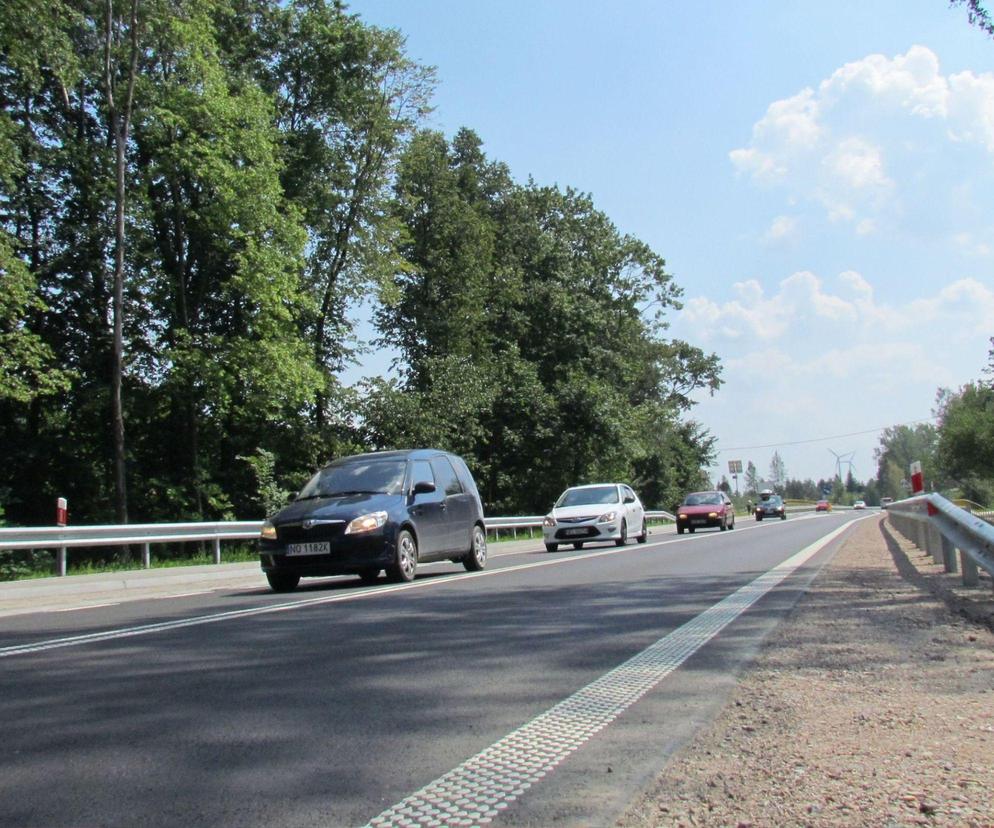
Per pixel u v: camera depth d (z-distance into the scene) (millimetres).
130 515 33750
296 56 37531
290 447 37750
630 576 13906
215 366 30828
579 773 4195
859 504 112812
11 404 31078
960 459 77312
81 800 3898
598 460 51500
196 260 34906
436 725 5062
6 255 25297
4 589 13844
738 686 5996
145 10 28375
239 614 10078
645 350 60188
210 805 3818
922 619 8703
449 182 48062
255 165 31203
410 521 13914
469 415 43094
